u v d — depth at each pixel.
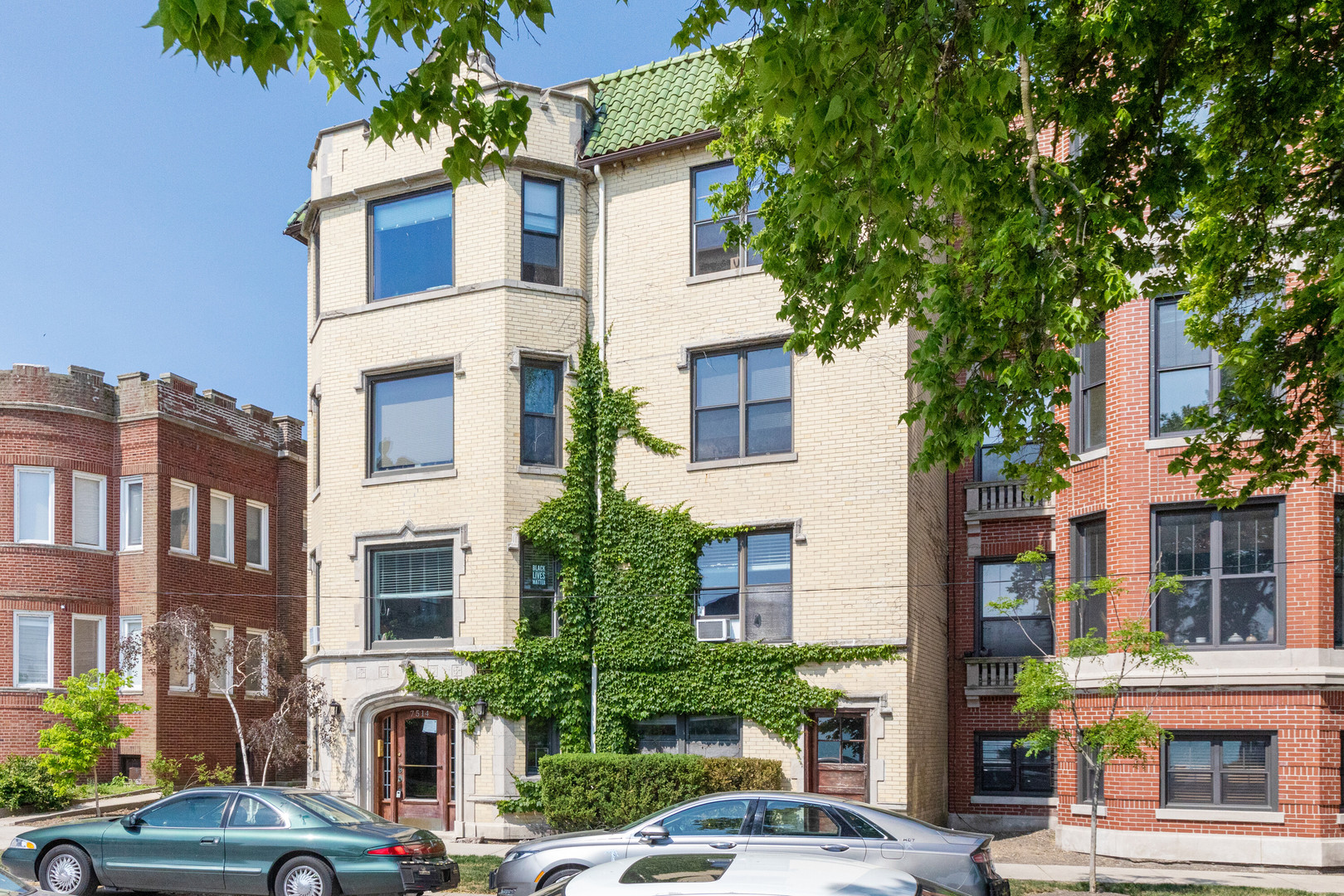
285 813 13.06
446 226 21.81
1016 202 10.45
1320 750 16.45
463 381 21.12
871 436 19.41
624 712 20.28
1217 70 11.11
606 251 21.80
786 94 7.88
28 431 27.19
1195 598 17.53
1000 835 20.48
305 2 6.32
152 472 28.23
